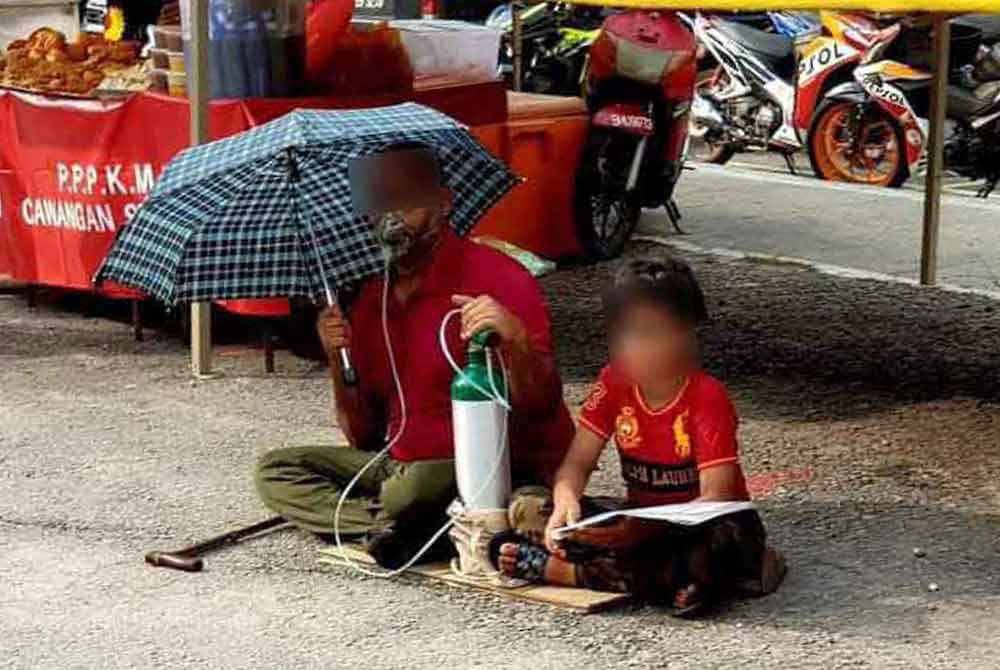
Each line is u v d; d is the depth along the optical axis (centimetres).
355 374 553
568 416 549
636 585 510
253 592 530
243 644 491
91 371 798
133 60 898
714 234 1123
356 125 551
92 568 552
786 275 1003
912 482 631
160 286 566
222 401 746
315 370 799
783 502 609
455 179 578
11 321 901
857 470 645
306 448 575
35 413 728
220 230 567
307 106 786
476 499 522
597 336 860
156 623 507
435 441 541
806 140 1338
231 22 781
